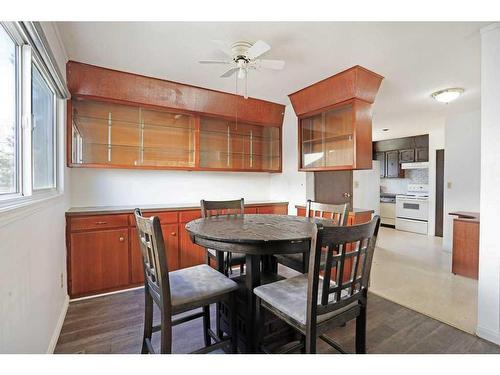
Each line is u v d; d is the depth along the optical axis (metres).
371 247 1.37
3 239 1.02
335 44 2.15
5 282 1.04
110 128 3.05
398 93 3.34
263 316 1.57
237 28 1.93
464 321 2.10
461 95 3.39
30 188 1.44
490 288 1.84
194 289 1.48
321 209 2.41
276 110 3.93
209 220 2.14
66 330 1.98
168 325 1.32
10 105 1.35
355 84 2.69
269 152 4.30
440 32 1.96
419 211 5.76
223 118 3.62
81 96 2.65
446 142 4.36
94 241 2.57
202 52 2.32
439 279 3.02
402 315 2.20
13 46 1.37
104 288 2.62
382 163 6.85
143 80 2.87
